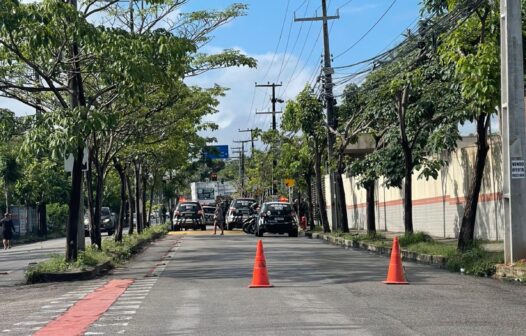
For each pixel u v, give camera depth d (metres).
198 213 45.50
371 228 26.80
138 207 35.22
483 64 14.21
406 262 18.72
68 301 11.87
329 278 14.57
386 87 21.19
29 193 47.75
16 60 16.83
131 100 16.81
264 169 65.25
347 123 29.25
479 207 22.39
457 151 24.30
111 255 19.86
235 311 10.26
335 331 8.62
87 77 19.30
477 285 13.16
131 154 27.62
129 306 10.98
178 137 28.47
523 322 9.23
